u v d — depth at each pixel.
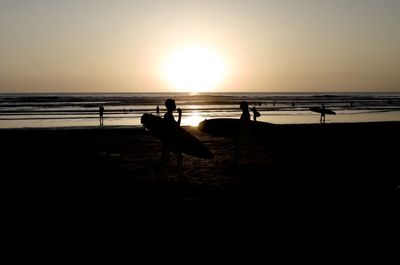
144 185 11.78
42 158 17.17
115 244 7.00
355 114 51.19
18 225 8.07
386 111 57.00
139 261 6.27
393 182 12.32
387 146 21.67
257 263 6.20
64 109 56.41
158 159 16.98
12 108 58.41
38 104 68.62
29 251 6.66
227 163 15.97
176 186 11.66
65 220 8.41
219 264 6.16
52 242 7.10
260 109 57.28
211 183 12.09
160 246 6.91
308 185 11.84
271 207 9.42
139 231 7.70
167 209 9.23
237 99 104.19
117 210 9.16
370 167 15.06
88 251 6.67
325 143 22.72
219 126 20.58
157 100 89.00
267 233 7.59
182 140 14.02
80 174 13.52
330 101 89.19
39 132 27.69
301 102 81.62
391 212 9.01
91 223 8.19
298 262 6.23
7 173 13.72
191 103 79.94
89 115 46.75
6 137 25.08
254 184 11.95
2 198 10.28
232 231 7.71
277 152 19.17
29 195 10.59
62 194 10.69
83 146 21.25
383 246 6.93
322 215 8.78
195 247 6.87
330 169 14.60
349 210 9.16
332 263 6.19
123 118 43.44
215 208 9.33
